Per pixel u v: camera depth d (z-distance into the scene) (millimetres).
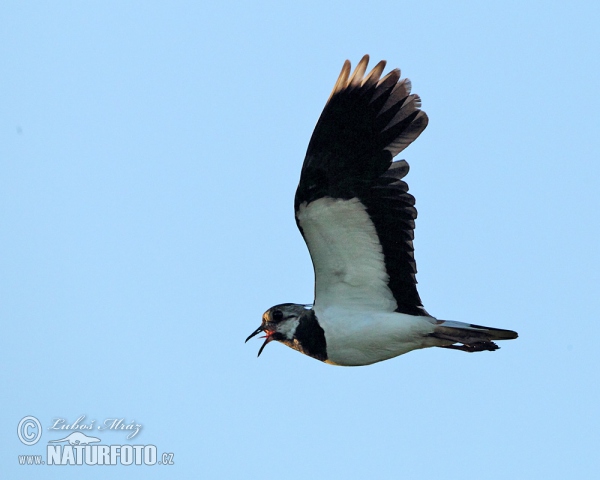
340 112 14188
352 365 15703
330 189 14406
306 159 14258
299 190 14383
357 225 14648
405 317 15078
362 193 14445
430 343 15242
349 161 14352
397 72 14312
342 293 15305
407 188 14445
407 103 14352
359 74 14133
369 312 15242
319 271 15211
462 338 15031
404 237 14734
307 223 14672
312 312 15523
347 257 14953
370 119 14281
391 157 14344
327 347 15438
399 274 14977
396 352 15398
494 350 16109
